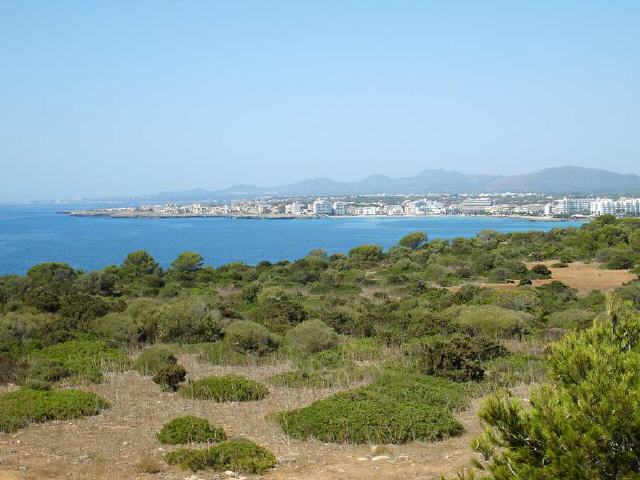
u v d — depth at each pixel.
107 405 16.08
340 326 28.94
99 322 26.42
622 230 79.88
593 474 6.19
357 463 11.73
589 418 6.47
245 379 18.08
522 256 74.00
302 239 145.12
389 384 17.47
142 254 62.00
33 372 19.16
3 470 10.98
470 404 16.41
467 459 11.81
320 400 15.66
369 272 64.69
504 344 24.47
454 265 66.31
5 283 41.16
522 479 6.55
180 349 23.97
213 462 11.49
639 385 6.38
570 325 27.52
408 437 13.32
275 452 12.44
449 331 25.80
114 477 10.79
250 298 42.91
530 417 6.96
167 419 14.98
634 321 7.61
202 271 63.28
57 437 13.40
